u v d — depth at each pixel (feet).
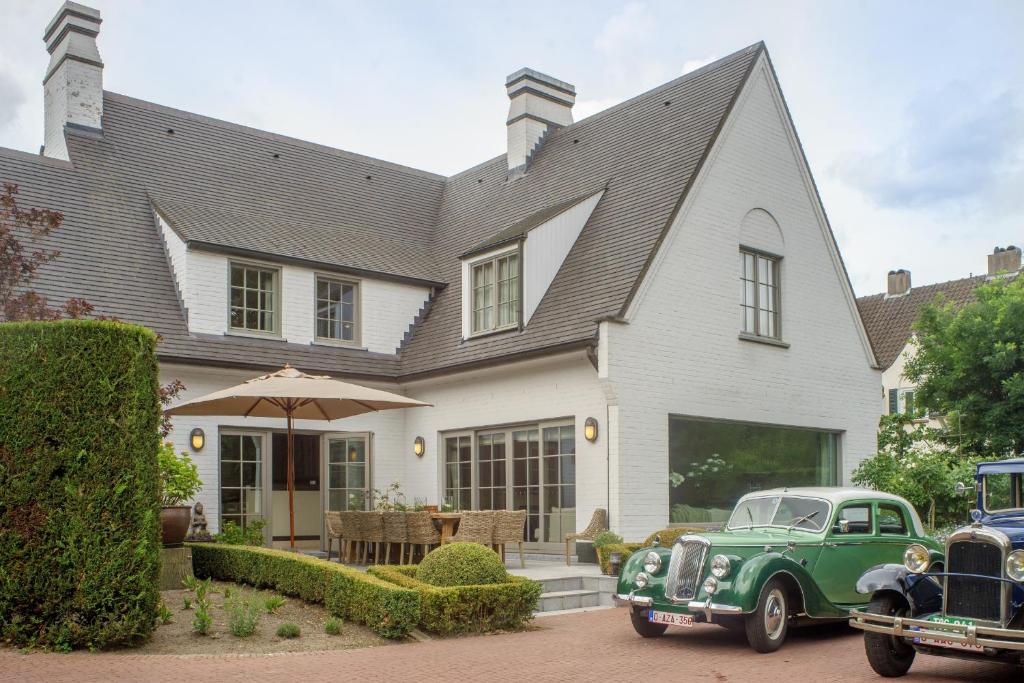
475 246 61.87
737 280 55.72
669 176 55.01
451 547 34.81
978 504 32.94
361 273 61.41
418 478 60.70
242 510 54.70
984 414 67.87
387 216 71.15
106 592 27.71
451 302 63.41
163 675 24.29
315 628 32.22
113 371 28.81
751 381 55.52
